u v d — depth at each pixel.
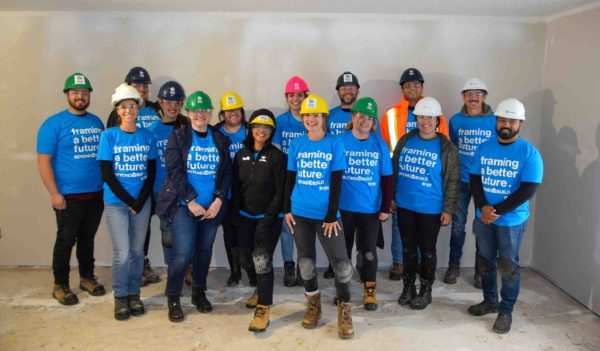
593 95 3.54
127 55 4.28
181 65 4.30
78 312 3.45
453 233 4.09
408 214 3.49
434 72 4.35
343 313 3.09
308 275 3.10
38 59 4.25
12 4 3.95
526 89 4.38
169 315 3.31
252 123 3.20
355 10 4.12
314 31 4.28
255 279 3.84
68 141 3.48
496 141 3.17
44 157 3.45
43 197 4.39
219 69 4.31
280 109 4.36
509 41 4.33
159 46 4.28
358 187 3.34
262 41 4.29
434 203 3.41
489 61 4.35
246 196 3.28
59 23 4.22
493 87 4.38
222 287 3.99
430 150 3.41
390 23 4.29
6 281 4.07
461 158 4.02
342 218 3.39
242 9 4.12
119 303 3.34
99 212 3.71
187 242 3.19
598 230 3.47
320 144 3.01
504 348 3.00
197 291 3.47
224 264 4.52
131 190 3.23
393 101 4.38
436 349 2.98
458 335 3.16
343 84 3.90
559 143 4.04
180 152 3.16
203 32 4.27
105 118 4.34
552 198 4.14
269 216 3.16
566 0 3.54
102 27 4.24
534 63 4.35
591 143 3.56
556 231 4.07
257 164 3.25
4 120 4.31
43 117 4.31
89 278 3.85
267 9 4.12
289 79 4.34
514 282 3.15
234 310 3.52
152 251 4.47
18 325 3.24
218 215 3.26
